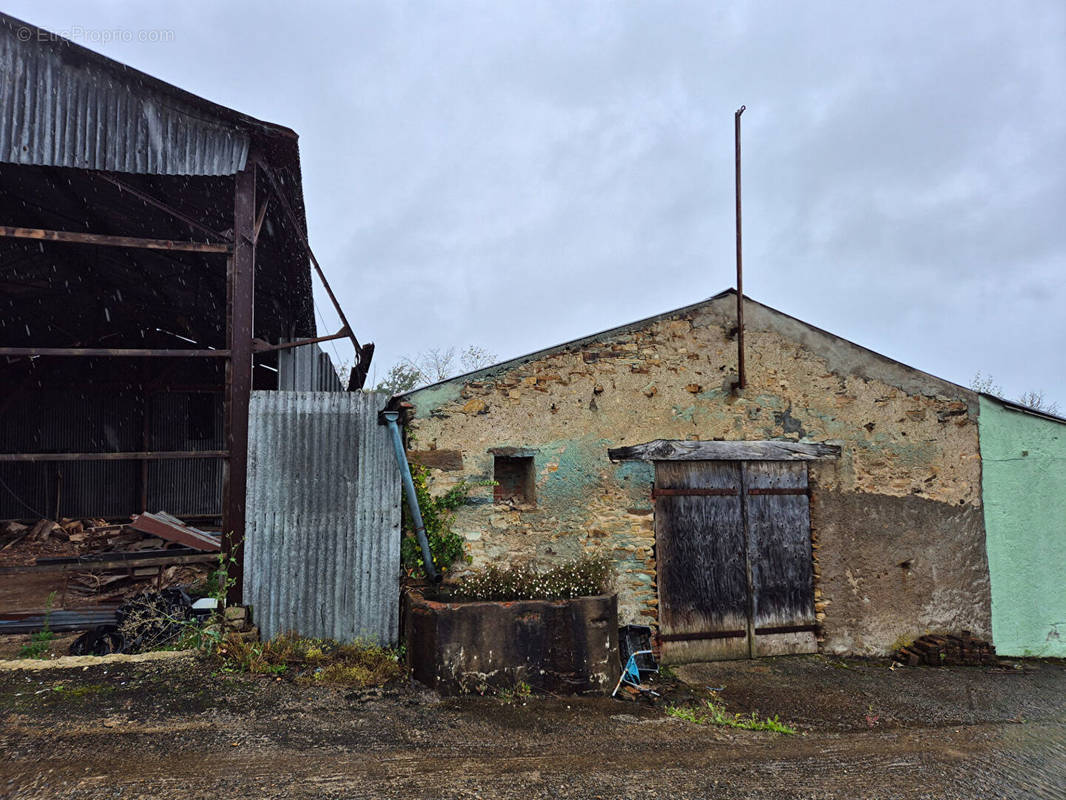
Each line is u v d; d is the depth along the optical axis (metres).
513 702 5.04
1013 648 7.25
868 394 7.21
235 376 5.88
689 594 6.58
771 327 7.03
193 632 5.76
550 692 5.28
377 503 5.93
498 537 6.11
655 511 6.59
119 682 4.87
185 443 12.99
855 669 6.46
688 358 6.76
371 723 4.47
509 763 4.00
